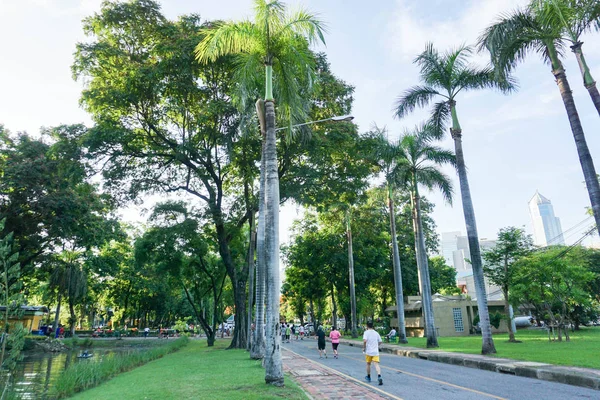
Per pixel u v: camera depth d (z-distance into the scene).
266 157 12.41
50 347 34.03
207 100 23.73
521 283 26.92
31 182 28.14
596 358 15.46
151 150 26.17
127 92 22.86
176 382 10.99
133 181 26.31
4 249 10.45
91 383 12.60
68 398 9.88
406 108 23.94
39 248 32.94
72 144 23.81
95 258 46.97
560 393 9.93
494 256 28.16
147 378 12.46
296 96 14.66
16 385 14.26
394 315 51.28
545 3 15.24
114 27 24.09
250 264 25.64
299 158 25.72
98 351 33.72
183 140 24.95
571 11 15.63
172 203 27.03
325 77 24.28
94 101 23.27
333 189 26.17
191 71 23.02
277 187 12.19
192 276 38.16
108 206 27.25
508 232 27.89
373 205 46.56
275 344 10.59
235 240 31.08
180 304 74.38
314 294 53.16
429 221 49.88
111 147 24.38
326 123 24.42
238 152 24.00
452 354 19.44
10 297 10.56
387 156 26.92
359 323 66.69
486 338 18.91
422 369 15.38
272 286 11.18
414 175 27.77
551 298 27.86
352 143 24.91
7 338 10.55
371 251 46.41
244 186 28.33
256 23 13.41
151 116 25.73
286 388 9.84
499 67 17.50
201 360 18.45
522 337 31.45
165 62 22.03
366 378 11.92
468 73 22.23
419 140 27.28
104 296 64.81
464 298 45.28
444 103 23.73
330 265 47.53
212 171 26.62
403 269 47.62
